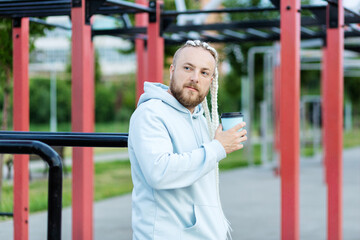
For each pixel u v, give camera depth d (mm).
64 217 6520
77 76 3875
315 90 21188
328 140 4320
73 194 3939
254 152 17578
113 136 2236
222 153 1889
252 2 14688
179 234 1958
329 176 4328
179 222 1965
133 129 1925
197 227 1974
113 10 4980
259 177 10961
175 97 2004
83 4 3873
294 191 3791
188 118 2018
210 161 1860
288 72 3807
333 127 4301
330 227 4328
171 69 2057
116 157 15078
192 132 2018
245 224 6312
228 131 1921
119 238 5566
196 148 2014
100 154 16188
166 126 1941
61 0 4031
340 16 4258
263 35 6875
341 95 4301
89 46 3930
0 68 6582
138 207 1979
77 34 3883
